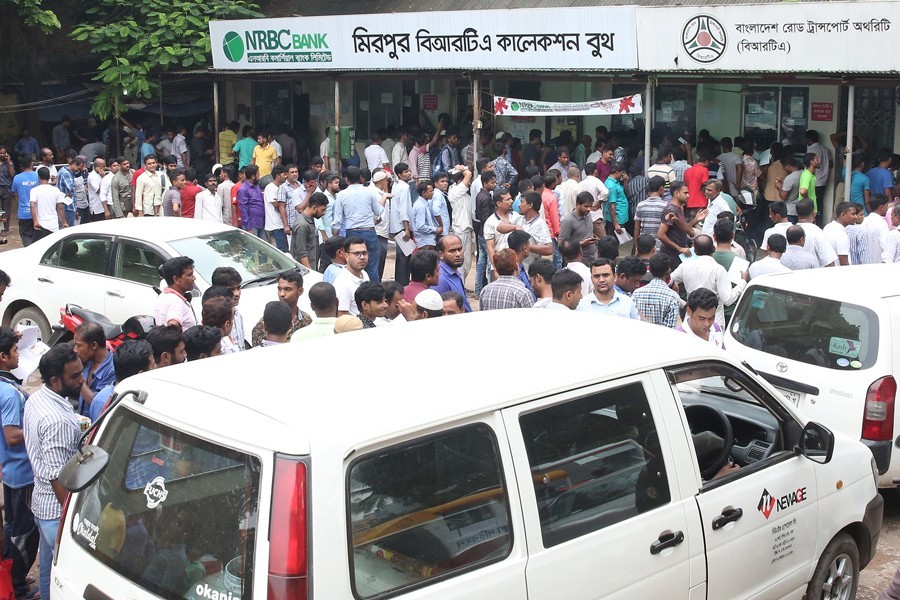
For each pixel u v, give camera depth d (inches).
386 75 654.5
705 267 324.2
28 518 222.2
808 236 391.5
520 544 141.2
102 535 142.9
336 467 124.3
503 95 762.8
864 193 543.5
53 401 199.6
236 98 903.7
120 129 887.7
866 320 254.4
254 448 125.2
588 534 149.7
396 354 157.5
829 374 256.7
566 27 557.6
